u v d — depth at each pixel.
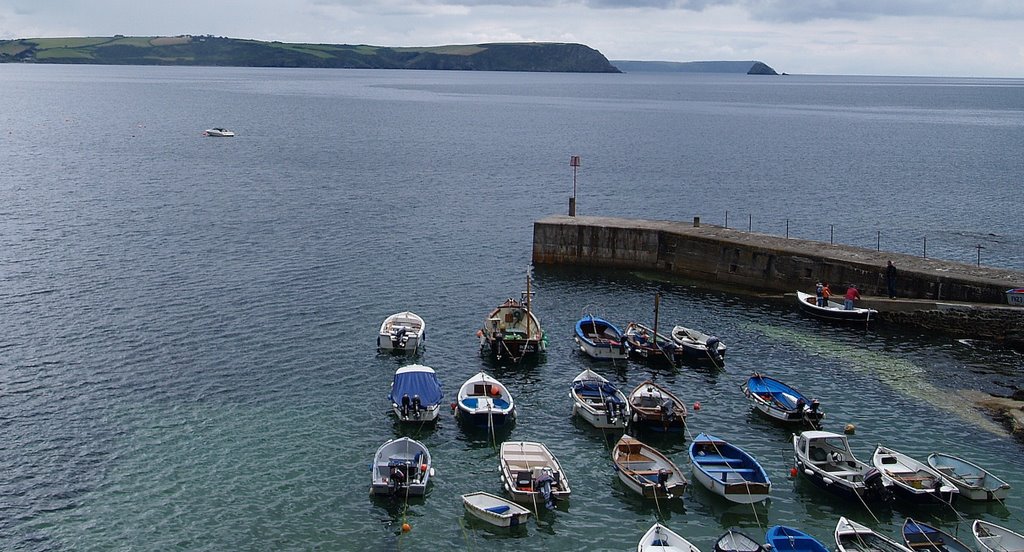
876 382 59.00
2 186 125.50
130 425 50.56
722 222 112.62
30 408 52.41
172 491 43.72
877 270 74.25
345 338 65.81
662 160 174.38
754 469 45.12
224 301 73.50
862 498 43.28
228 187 130.25
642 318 73.06
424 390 52.84
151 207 112.56
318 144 191.62
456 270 86.31
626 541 40.66
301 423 51.47
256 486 44.38
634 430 52.12
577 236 88.19
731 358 63.94
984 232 109.19
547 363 62.88
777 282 80.31
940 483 43.75
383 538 40.38
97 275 80.12
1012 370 61.31
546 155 179.12
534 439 50.66
